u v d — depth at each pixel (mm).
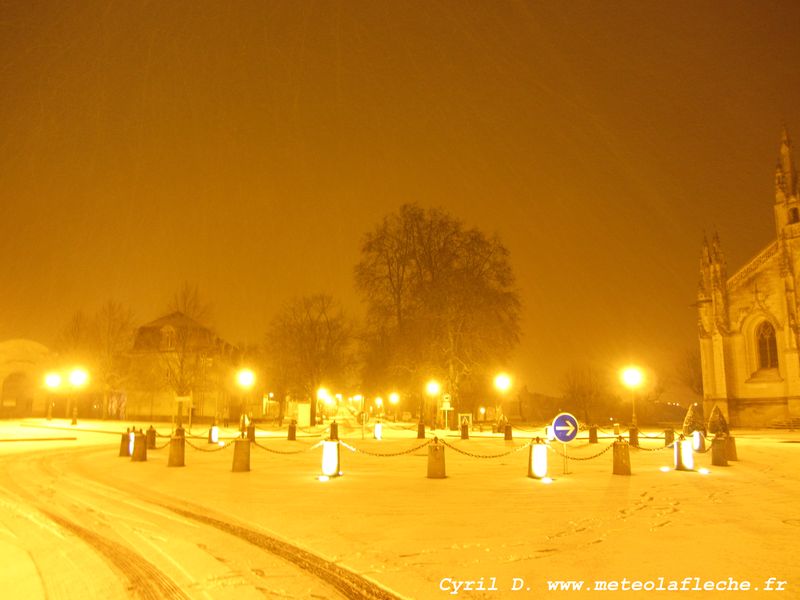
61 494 13570
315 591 6629
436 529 9570
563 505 11805
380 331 49188
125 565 7727
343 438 38156
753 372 54000
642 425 71312
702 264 57906
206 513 11125
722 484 15039
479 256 47375
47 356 66312
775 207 54344
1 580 7172
